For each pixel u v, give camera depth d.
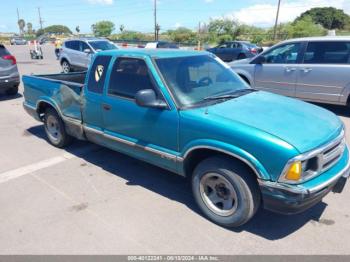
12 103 9.12
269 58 8.36
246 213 3.05
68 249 2.98
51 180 4.32
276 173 2.75
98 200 3.80
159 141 3.62
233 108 3.37
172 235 3.16
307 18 70.75
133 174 4.49
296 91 7.94
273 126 2.96
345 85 7.15
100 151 5.34
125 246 3.01
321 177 2.90
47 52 29.72
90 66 4.41
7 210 3.61
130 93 3.86
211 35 51.78
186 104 3.43
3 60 9.16
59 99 5.00
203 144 3.13
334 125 3.28
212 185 3.30
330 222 3.35
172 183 4.22
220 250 2.95
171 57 3.88
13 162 4.94
